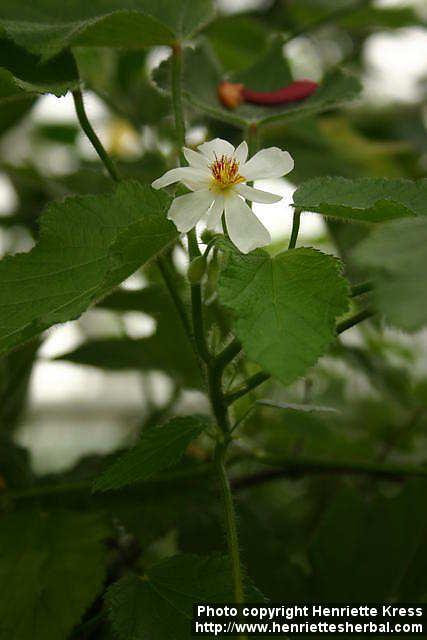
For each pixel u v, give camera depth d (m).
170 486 0.49
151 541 0.48
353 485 0.55
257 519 0.51
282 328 0.35
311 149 0.60
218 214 0.38
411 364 0.72
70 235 0.40
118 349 0.56
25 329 0.37
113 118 0.72
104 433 1.07
